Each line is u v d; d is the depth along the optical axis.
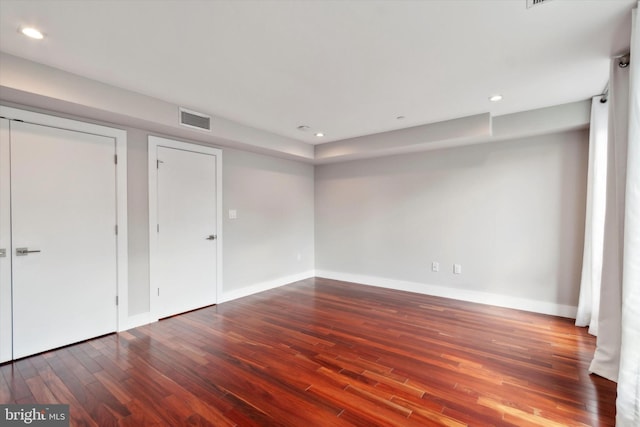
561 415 1.83
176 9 1.70
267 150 4.45
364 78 2.61
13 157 2.53
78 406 1.93
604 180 2.98
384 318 3.51
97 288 3.01
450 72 2.51
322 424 1.77
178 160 3.68
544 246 3.66
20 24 1.83
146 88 2.81
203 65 2.37
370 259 5.11
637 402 1.62
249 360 2.53
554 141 3.58
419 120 3.79
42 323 2.68
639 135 1.65
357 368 2.39
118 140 3.14
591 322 3.01
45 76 2.36
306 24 1.85
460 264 4.25
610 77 2.20
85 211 2.93
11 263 2.52
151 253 3.43
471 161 4.12
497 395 2.03
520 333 3.05
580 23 1.84
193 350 2.71
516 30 1.92
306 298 4.34
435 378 2.24
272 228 4.95
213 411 1.89
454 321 3.40
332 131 4.29
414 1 1.64
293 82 2.69
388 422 1.79
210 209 4.04
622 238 2.02
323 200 5.67
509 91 2.91
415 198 4.61
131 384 2.17
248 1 1.63
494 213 3.97
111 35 1.96
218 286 4.12
